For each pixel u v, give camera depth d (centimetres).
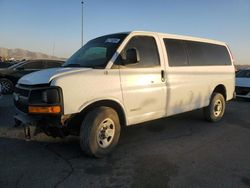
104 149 455
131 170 412
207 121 735
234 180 385
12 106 917
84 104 427
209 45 700
